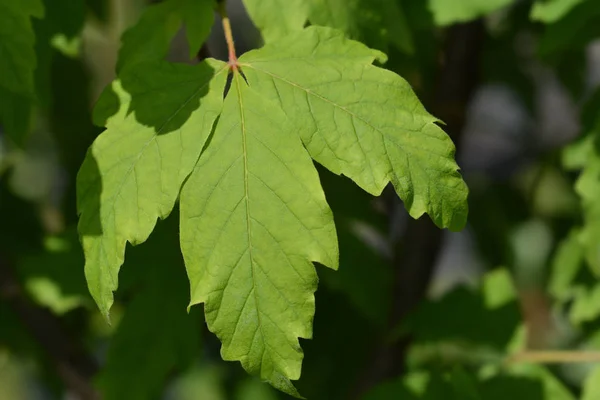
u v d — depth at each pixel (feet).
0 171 2.09
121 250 1.57
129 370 1.88
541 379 1.91
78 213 1.59
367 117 1.58
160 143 1.58
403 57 1.87
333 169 1.57
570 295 1.98
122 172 1.58
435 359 2.13
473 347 1.96
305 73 1.60
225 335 1.55
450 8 1.81
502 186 2.44
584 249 1.89
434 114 2.02
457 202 1.58
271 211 1.55
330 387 2.07
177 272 1.88
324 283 2.04
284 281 1.55
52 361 2.07
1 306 2.04
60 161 2.22
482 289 1.95
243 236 1.55
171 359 1.88
